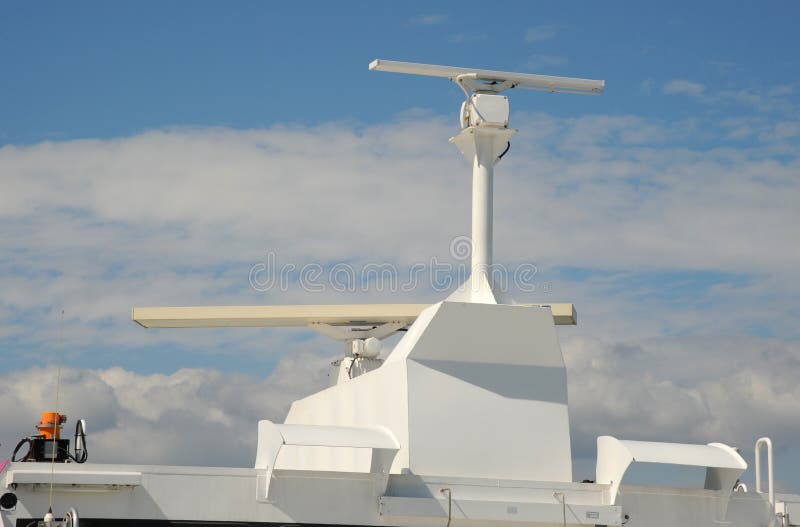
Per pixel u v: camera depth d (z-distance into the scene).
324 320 53.41
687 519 35.56
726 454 35.66
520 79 38.31
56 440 32.53
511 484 34.00
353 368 47.47
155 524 31.20
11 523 30.38
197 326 55.16
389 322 53.41
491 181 37.66
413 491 33.25
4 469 30.47
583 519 34.16
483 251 37.25
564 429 35.81
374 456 33.81
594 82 38.97
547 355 36.16
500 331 35.75
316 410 41.75
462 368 35.44
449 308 35.41
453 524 33.25
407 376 34.88
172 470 31.52
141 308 54.00
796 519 36.81
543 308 36.06
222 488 31.73
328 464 39.16
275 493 32.00
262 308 53.50
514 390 35.69
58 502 30.75
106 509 31.03
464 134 37.88
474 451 34.84
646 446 35.06
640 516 35.12
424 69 37.56
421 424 34.59
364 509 32.56
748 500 36.50
